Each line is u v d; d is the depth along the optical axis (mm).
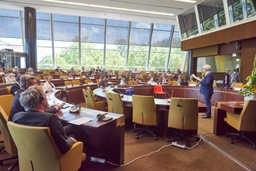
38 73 9898
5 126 2014
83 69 11664
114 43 12859
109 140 2379
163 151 2748
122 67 13539
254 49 6402
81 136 2381
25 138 1441
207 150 2814
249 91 3021
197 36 8914
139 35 12938
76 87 6172
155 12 9672
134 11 9562
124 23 12469
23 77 2324
